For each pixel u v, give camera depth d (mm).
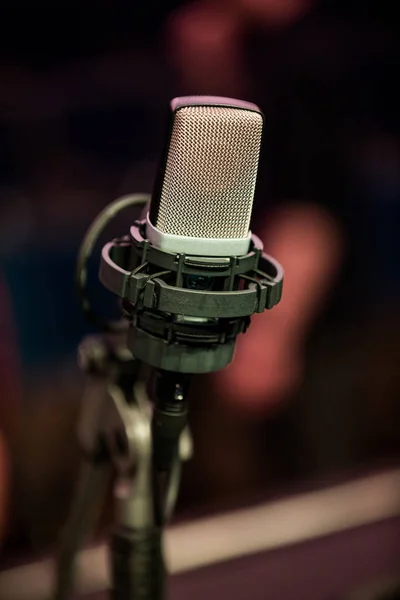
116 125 1630
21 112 1550
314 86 1609
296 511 1891
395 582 1567
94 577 1604
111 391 976
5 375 1624
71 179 1645
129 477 958
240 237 806
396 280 1952
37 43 1504
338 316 1891
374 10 1632
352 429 2051
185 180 789
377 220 1840
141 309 806
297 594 1651
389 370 2053
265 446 1969
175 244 796
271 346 1798
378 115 1731
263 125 792
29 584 1601
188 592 1627
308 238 1672
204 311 789
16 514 1725
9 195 1611
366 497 1960
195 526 1812
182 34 1552
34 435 1758
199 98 799
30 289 1676
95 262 1646
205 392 1872
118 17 1522
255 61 1571
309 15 1567
